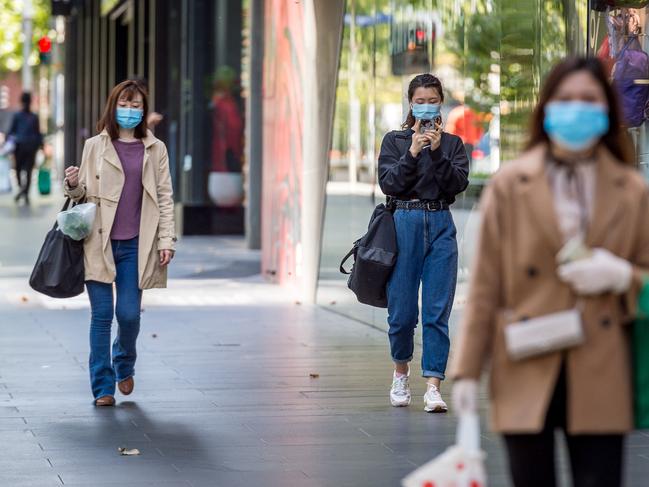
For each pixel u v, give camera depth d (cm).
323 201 2609
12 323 2298
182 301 2686
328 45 2578
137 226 1541
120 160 1535
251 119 3834
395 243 1514
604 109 736
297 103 2797
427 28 2088
